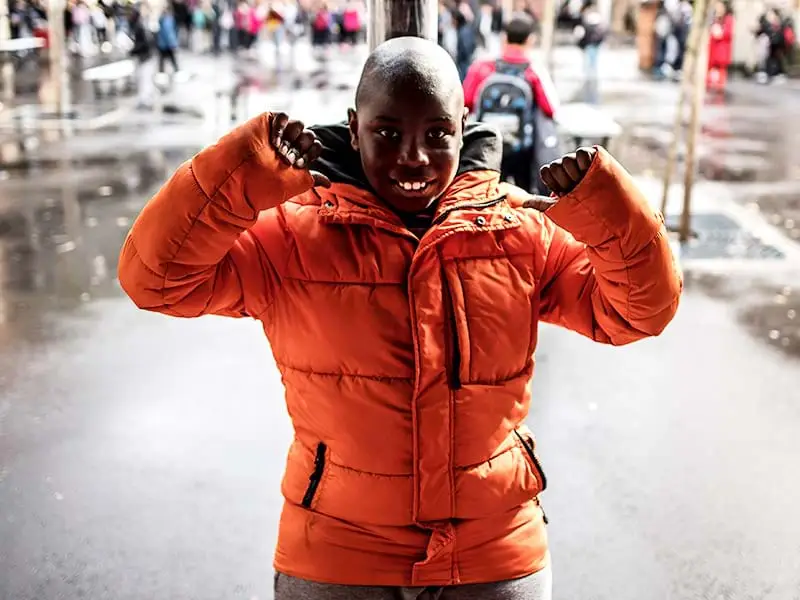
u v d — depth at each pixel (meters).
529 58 8.86
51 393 6.36
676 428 5.95
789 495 5.15
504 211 2.31
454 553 2.27
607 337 2.44
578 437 5.80
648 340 7.50
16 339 7.36
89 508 4.92
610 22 49.22
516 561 2.32
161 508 4.93
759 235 10.53
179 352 7.16
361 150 2.27
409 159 2.18
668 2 29.11
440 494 2.25
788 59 29.77
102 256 9.62
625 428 5.93
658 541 4.70
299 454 2.37
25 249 9.84
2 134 17.23
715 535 4.76
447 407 2.25
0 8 31.86
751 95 24.67
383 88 2.16
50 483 5.17
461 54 23.72
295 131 2.08
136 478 5.24
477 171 2.36
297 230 2.30
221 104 21.12
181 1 37.22
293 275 2.29
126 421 5.96
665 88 26.25
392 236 2.27
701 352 7.27
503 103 8.70
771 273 9.23
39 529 4.71
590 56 22.64
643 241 2.16
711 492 5.17
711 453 5.62
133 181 13.32
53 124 18.47
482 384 2.28
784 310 8.25
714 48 25.84
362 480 2.27
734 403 6.35
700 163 15.16
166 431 5.82
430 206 2.38
